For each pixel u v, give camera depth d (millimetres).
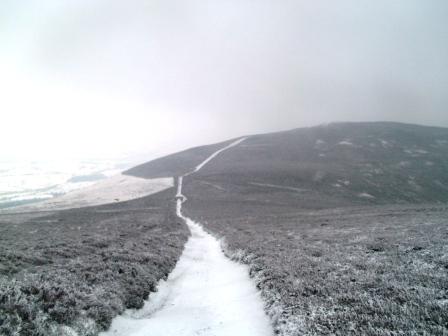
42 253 15852
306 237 24375
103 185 131875
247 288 12914
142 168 161500
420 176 112750
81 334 7605
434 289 9133
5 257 13523
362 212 49188
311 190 96875
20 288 8430
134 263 14477
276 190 96000
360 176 110375
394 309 7910
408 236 19922
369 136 170375
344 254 16078
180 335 8719
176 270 17172
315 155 146875
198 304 11625
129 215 53750
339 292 9852
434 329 6578
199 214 59094
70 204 93000
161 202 81375
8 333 6387
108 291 10422
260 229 32781
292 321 8422
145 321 9820
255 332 8703
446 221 27438
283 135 194875
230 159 152500
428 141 161750
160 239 24438
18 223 49094
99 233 27375
